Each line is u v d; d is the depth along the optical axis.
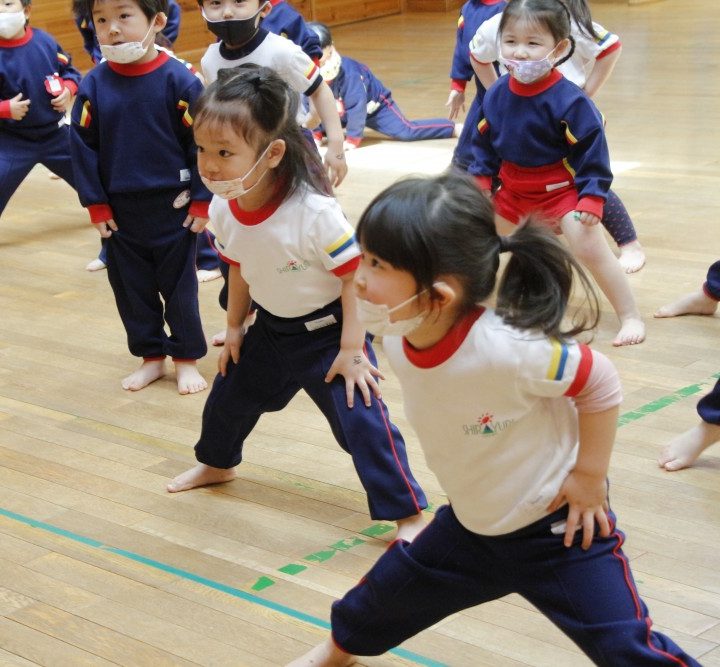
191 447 3.69
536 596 2.04
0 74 5.61
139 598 2.80
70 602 2.79
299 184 2.77
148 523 3.19
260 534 3.10
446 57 11.64
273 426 3.77
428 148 7.73
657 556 2.84
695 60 10.33
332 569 2.90
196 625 2.66
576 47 4.62
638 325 4.29
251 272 2.86
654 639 1.94
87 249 6.00
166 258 4.04
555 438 1.98
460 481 2.04
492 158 4.28
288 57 4.12
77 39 11.20
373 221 1.83
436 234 1.80
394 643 2.30
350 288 2.82
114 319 4.96
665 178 6.44
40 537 3.13
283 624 2.65
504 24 3.97
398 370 1.99
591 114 3.98
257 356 3.08
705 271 4.96
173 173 3.93
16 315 5.05
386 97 7.96
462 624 2.60
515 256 1.90
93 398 4.13
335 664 2.39
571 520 1.97
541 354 1.86
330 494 3.31
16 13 5.60
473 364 1.88
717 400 3.20
